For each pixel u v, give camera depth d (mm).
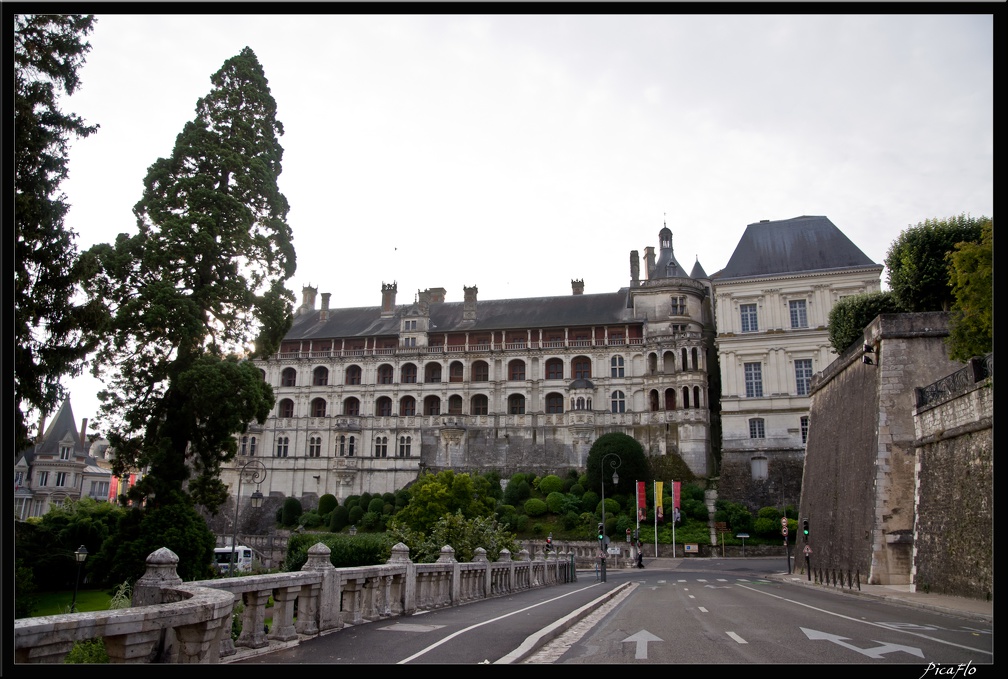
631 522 62312
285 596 11727
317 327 93812
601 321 82188
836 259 69875
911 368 30188
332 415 86312
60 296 18047
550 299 89500
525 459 78438
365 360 86938
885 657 10812
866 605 20812
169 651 8680
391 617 15820
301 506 81062
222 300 32812
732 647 11828
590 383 78812
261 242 33719
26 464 82125
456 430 80812
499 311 89312
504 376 82500
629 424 76875
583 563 56812
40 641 7070
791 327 69625
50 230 17719
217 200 32844
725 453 69375
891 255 37344
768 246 73125
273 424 87062
